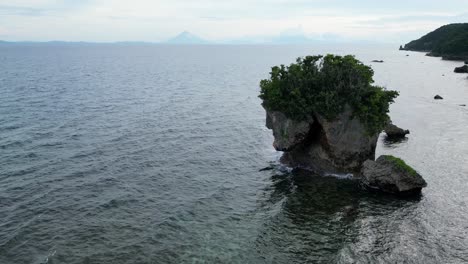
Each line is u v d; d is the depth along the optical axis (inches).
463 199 1443.2
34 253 1073.5
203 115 2942.9
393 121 2780.5
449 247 1116.5
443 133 2436.0
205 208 1378.0
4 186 1519.4
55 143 2097.7
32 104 3159.5
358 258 1063.0
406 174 1493.6
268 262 1048.8
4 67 7116.1
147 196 1469.0
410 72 6269.7
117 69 7170.3
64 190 1501.0
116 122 2615.7
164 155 1964.8
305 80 1775.3
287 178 1688.0
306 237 1179.9
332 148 1732.3
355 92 1728.6
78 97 3585.1
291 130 1776.6
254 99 3767.2
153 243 1136.8
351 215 1322.6
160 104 3346.5
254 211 1360.7
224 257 1070.4
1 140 2114.9
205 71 7003.0
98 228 1218.0
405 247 1117.1
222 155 1998.0
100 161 1838.1
